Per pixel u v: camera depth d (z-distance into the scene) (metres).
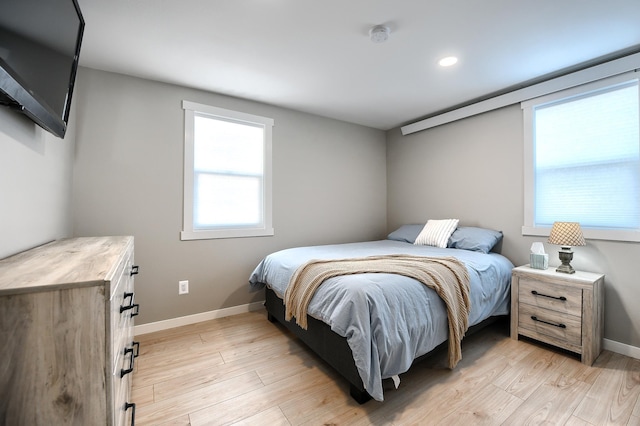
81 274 0.79
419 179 3.80
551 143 2.59
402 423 1.43
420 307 1.67
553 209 2.58
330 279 1.80
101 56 2.18
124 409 1.06
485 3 1.63
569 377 1.83
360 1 1.61
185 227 2.71
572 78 2.37
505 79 2.61
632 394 1.66
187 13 1.70
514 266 2.79
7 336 0.67
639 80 2.10
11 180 1.14
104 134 2.37
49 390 0.69
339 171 3.79
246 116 3.04
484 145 3.08
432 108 3.36
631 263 2.14
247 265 3.06
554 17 1.75
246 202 3.09
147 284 2.54
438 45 2.06
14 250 1.16
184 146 2.71
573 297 2.06
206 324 2.72
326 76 2.54
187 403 1.59
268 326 2.67
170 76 2.51
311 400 1.61
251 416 1.49
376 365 1.44
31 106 1.05
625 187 2.19
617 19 1.76
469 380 1.80
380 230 4.22
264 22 1.79
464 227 3.12
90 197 2.31
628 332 2.14
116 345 0.88
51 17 1.17
